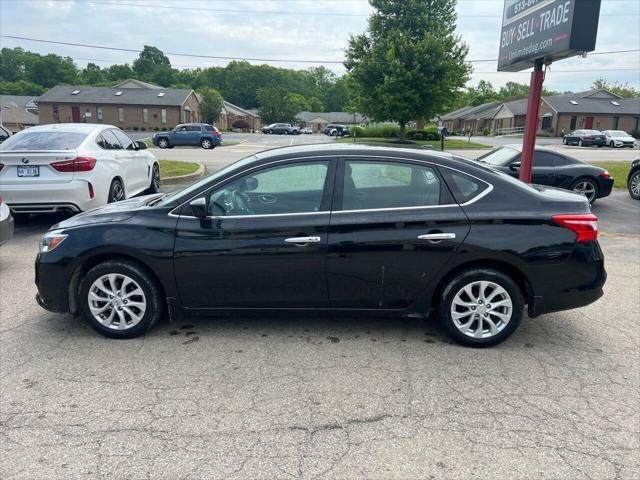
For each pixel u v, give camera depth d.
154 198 4.52
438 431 2.90
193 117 64.75
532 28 8.83
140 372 3.56
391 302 3.99
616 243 7.64
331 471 2.56
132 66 112.06
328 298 3.98
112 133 8.93
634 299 5.18
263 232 3.88
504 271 3.93
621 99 59.59
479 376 3.54
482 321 3.95
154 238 3.92
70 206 7.30
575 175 10.05
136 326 4.07
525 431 2.91
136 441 2.79
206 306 4.05
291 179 3.96
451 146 33.88
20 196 7.14
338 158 3.98
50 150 7.27
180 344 4.01
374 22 37.91
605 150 33.56
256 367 3.64
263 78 122.06
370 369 3.63
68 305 4.10
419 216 3.84
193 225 3.93
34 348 3.93
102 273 3.99
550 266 3.83
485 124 76.38
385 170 3.95
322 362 3.73
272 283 3.94
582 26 7.50
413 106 36.22
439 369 3.64
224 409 3.11
